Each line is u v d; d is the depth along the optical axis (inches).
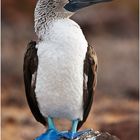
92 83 385.1
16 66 1002.1
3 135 724.0
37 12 379.9
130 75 983.0
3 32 1147.3
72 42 368.2
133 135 550.9
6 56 1020.5
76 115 383.6
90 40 1180.5
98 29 1231.5
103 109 821.2
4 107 857.5
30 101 394.3
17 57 1026.7
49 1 376.8
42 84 374.3
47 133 385.1
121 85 964.6
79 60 370.6
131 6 1288.1
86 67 377.1
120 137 553.0
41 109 383.6
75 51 368.5
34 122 767.1
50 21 375.9
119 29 1241.4
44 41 373.7
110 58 1046.4
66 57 368.2
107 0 383.2
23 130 737.6
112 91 947.3
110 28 1242.6
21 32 1166.3
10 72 989.8
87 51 377.1
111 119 743.1
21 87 957.8
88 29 1229.7
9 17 1216.2
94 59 380.8
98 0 383.2
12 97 904.3
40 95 377.4
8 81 965.8
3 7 1236.5
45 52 370.9
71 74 370.3
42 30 376.2
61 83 371.2
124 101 888.9
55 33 370.6
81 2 379.6
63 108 378.6
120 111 807.7
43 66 371.9
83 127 720.3
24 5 1262.3
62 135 382.6
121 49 1095.0
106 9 1269.7
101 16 1249.4
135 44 1146.7
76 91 374.0
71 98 375.2
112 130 560.1
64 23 373.1
